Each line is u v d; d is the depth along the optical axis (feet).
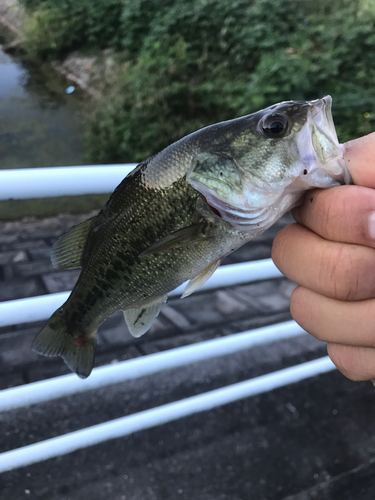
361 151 0.51
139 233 0.63
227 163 0.57
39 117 4.80
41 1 6.75
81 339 0.74
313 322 0.54
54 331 0.75
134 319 0.70
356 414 1.28
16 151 3.99
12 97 5.26
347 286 0.49
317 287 0.51
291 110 0.54
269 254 2.12
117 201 0.64
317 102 0.54
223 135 0.58
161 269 0.63
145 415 1.00
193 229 0.59
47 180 0.68
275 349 1.51
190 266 0.62
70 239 0.71
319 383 1.40
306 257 0.51
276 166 0.55
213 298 1.77
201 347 0.97
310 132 0.53
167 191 0.60
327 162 0.52
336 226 0.48
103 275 0.68
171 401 1.26
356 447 1.17
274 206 0.56
